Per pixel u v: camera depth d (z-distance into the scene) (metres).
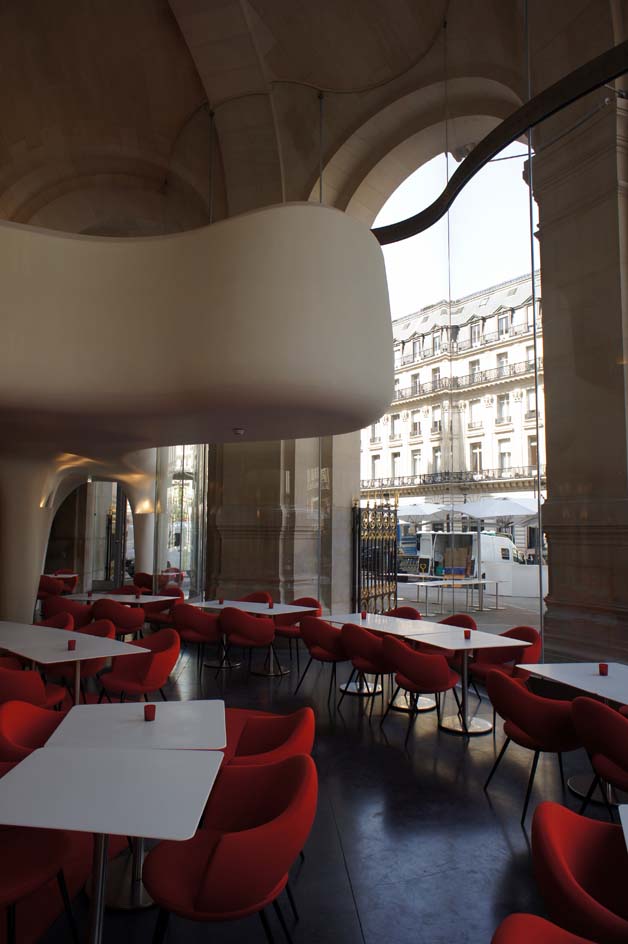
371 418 5.49
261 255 4.66
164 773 2.33
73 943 2.43
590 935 1.63
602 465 5.41
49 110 9.84
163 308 4.72
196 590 10.11
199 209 10.98
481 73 7.51
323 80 8.85
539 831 1.89
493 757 4.60
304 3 8.03
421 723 5.40
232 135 9.46
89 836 3.27
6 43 9.02
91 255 4.81
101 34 8.94
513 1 6.71
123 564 18.39
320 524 9.45
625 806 2.05
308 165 9.47
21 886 2.16
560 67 5.88
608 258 5.47
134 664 5.16
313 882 2.92
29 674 4.02
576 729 3.26
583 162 5.67
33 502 8.32
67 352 4.67
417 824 3.51
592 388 5.53
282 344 4.56
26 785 2.21
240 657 8.12
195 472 10.42
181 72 9.31
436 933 2.54
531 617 6.07
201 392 4.63
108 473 12.01
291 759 2.49
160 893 2.14
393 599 8.53
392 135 9.09
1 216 10.67
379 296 5.20
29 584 8.20
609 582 5.28
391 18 7.88
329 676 7.11
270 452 9.33
